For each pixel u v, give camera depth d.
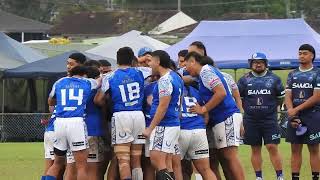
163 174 26.80
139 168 28.61
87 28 193.00
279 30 70.38
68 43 115.19
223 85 27.97
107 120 29.41
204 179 27.95
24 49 79.00
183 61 30.45
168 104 26.83
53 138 29.78
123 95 28.36
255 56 33.88
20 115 68.50
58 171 29.78
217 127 28.55
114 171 29.44
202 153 27.91
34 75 67.44
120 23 196.75
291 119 32.34
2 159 49.69
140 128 28.53
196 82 28.38
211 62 28.53
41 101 71.25
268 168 41.56
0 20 176.25
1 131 68.31
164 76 26.95
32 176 39.34
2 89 71.06
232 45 69.62
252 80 33.78
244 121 33.97
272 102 33.56
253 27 71.31
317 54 66.31
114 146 28.58
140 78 28.75
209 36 71.00
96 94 28.95
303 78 32.31
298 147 32.62
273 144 33.59
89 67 29.64
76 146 28.77
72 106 28.84
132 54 29.05
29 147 61.09
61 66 68.06
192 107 27.73
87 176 29.17
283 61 67.00
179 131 27.42
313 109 32.22
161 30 189.12
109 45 86.81
